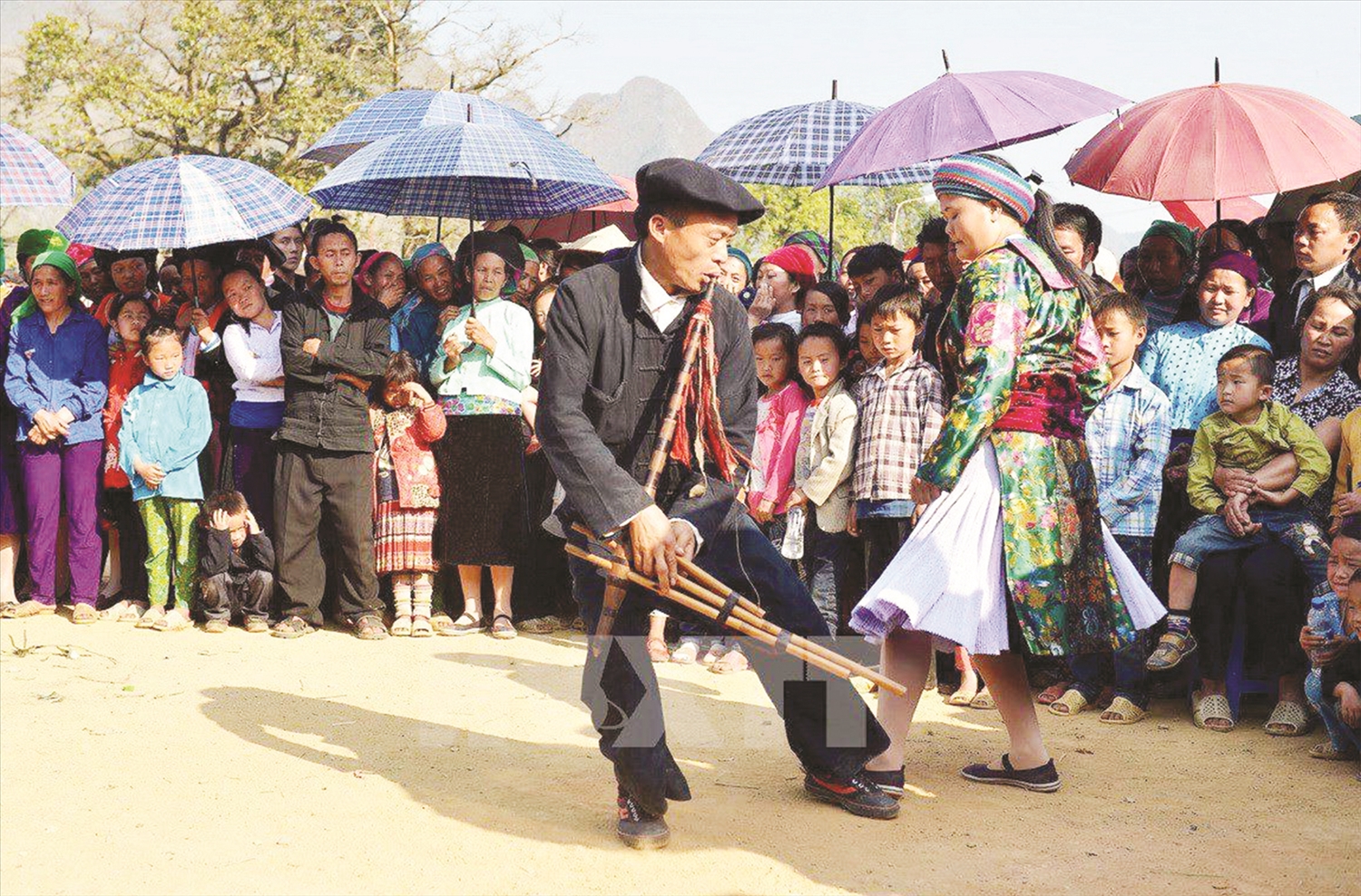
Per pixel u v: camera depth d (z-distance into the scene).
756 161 8.31
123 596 7.85
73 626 7.45
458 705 5.78
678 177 3.93
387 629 7.41
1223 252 6.36
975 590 4.35
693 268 4.00
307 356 7.17
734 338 4.20
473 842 4.11
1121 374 6.04
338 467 7.24
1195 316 6.53
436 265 7.69
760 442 6.75
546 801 4.51
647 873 3.87
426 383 7.57
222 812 4.41
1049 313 4.40
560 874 3.86
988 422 4.30
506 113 7.55
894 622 4.36
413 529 7.28
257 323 7.47
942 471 4.33
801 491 6.55
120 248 6.94
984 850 4.08
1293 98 6.37
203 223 7.01
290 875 3.86
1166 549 6.33
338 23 32.62
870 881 3.82
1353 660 5.02
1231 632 5.65
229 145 32.53
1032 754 4.70
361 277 8.06
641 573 3.90
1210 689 5.68
